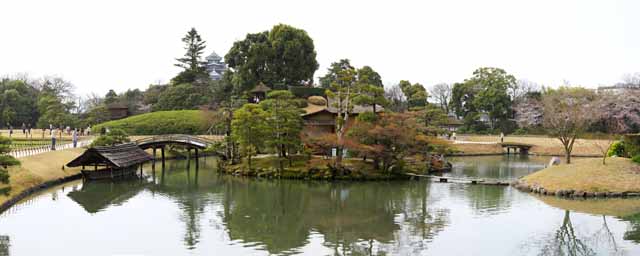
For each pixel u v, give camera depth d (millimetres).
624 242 24422
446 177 46562
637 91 54344
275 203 35500
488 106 93688
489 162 62281
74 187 42469
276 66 83812
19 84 98375
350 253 23047
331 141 45562
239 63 87875
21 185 37344
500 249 23516
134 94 119375
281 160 47469
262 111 47594
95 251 23406
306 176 45844
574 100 49250
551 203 33188
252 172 48781
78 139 69250
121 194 39500
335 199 36875
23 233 26625
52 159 48125
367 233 26688
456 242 24719
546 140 77062
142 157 52781
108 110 96938
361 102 46250
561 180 37219
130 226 28297
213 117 72062
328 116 58375
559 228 27047
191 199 37219
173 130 79875
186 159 70750
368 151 44281
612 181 35531
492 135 90500
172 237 25875
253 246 24250
